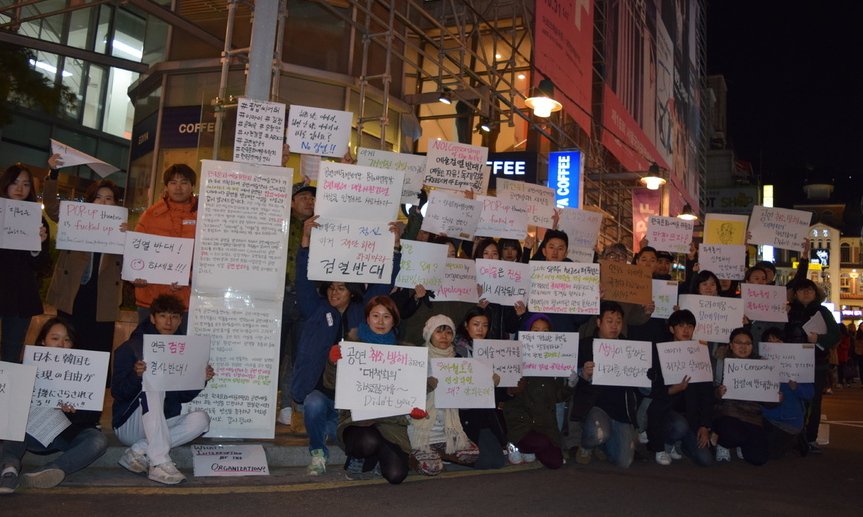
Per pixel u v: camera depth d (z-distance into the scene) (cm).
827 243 5344
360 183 632
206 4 1427
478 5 1764
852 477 684
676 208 2755
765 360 741
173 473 530
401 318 674
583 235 870
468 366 626
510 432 686
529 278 736
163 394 548
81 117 2014
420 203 785
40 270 630
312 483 557
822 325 847
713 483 626
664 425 718
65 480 524
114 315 684
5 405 473
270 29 704
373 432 562
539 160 1670
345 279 616
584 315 781
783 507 542
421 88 1778
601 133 1942
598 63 1992
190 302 621
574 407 705
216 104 743
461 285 707
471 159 787
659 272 877
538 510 499
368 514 470
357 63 1480
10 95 1528
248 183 641
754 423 739
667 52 2708
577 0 1719
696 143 3228
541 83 1215
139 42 2158
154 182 1445
